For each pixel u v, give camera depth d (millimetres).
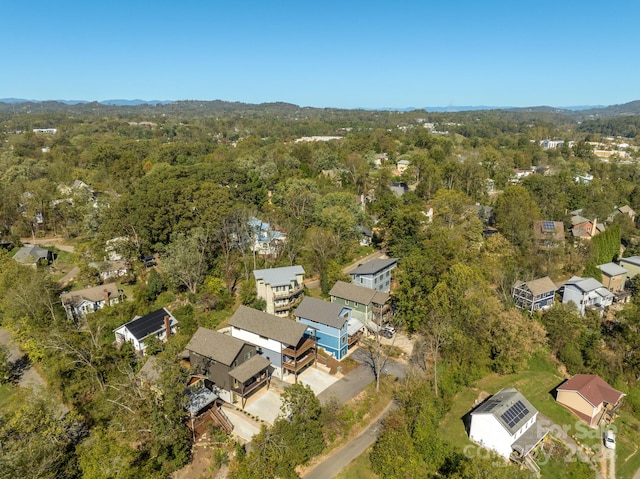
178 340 43844
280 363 42406
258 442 31328
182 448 31672
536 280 58844
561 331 50281
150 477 28406
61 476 29188
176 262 54625
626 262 69750
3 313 52031
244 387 38250
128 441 31141
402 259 60000
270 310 53562
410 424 35750
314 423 33344
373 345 48969
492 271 59531
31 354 44250
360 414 38000
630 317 49062
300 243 67125
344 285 53219
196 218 65250
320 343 47125
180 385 32469
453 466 32906
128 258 64938
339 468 32875
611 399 40656
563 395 42344
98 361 41688
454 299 46125
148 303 55375
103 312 51969
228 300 54625
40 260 68688
